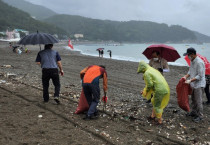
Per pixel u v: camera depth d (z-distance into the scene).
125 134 4.50
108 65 22.94
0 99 6.41
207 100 7.88
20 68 14.93
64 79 11.34
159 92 4.95
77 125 4.81
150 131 4.72
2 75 10.77
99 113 5.79
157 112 5.08
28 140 3.90
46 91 6.30
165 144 4.14
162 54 6.59
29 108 5.75
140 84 11.34
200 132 4.85
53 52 6.20
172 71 19.77
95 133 4.39
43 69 6.05
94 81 5.22
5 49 48.19
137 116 5.75
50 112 5.57
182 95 5.58
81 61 26.42
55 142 3.90
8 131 4.21
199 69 5.38
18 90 7.72
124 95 8.36
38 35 6.05
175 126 5.16
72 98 7.25
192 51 5.45
